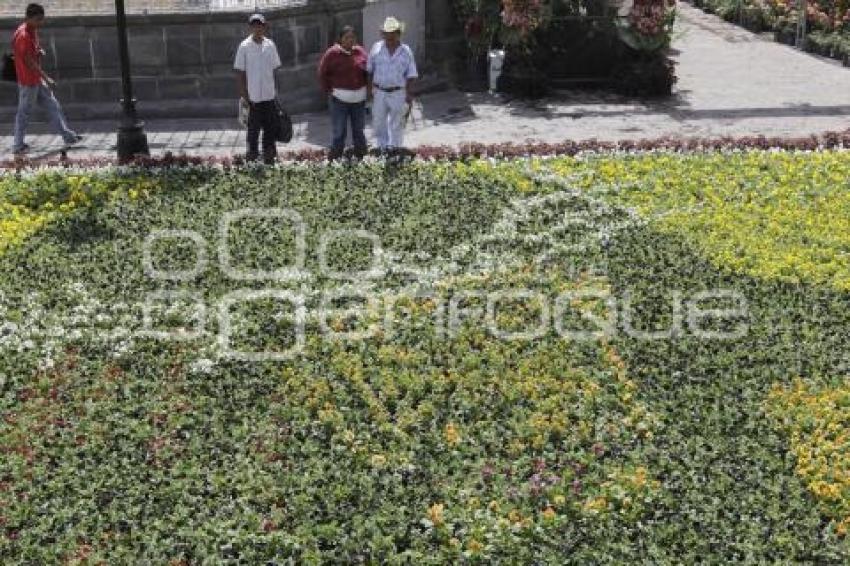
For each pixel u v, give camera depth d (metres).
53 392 8.60
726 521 6.97
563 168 13.45
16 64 14.62
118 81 16.77
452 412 8.27
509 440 7.90
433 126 16.52
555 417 8.12
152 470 7.58
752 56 21.98
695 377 8.70
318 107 17.41
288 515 7.09
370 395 8.46
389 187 12.91
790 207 12.30
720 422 8.08
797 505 7.12
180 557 6.71
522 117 17.05
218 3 16.84
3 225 11.77
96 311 9.98
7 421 8.20
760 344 9.21
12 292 10.30
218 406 8.41
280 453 7.78
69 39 16.52
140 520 7.07
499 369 8.83
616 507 7.16
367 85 13.77
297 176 13.31
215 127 16.38
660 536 6.82
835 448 7.71
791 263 10.81
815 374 8.69
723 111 17.34
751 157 13.86
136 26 16.52
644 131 16.12
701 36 24.36
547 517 6.97
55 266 10.86
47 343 9.36
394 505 7.20
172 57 16.75
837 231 11.61
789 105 17.72
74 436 8.01
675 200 12.49
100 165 13.62
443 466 7.60
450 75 19.53
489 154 13.87
